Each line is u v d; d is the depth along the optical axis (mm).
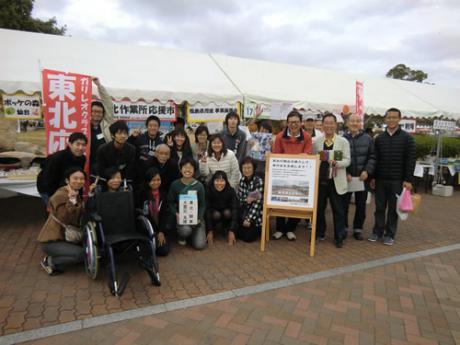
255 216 5078
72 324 2900
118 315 3061
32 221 5875
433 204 8516
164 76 6969
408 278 4082
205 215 5008
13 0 16328
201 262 4352
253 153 5797
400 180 5105
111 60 6969
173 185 4676
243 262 4395
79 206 3854
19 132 9031
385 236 5340
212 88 7039
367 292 3688
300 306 3344
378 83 10961
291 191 4719
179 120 6582
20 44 6504
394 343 2822
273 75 8797
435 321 3170
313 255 4707
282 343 2760
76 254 3754
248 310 3234
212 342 2734
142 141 5148
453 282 4004
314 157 4645
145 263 3826
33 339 2693
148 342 2705
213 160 5152
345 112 8477
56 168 4211
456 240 5629
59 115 4668
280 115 7566
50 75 4609
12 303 3215
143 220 4004
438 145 10031
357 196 5406
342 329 2988
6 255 4363
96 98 5910
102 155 4305
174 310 3186
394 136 5027
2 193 6504
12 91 5441
